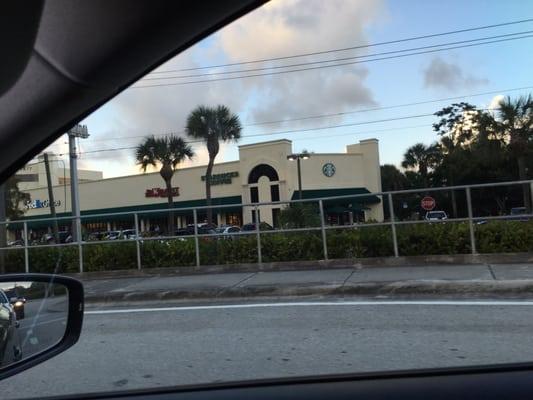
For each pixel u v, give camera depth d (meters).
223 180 50.59
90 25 2.16
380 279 9.50
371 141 51.03
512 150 39.12
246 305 8.71
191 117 36.50
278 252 12.19
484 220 11.27
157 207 52.28
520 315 6.95
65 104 2.45
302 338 6.42
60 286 2.61
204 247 12.69
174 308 8.91
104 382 5.21
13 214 36.06
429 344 5.86
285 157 47.91
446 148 49.97
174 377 5.27
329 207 16.25
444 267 10.41
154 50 2.38
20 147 2.57
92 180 55.09
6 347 2.44
